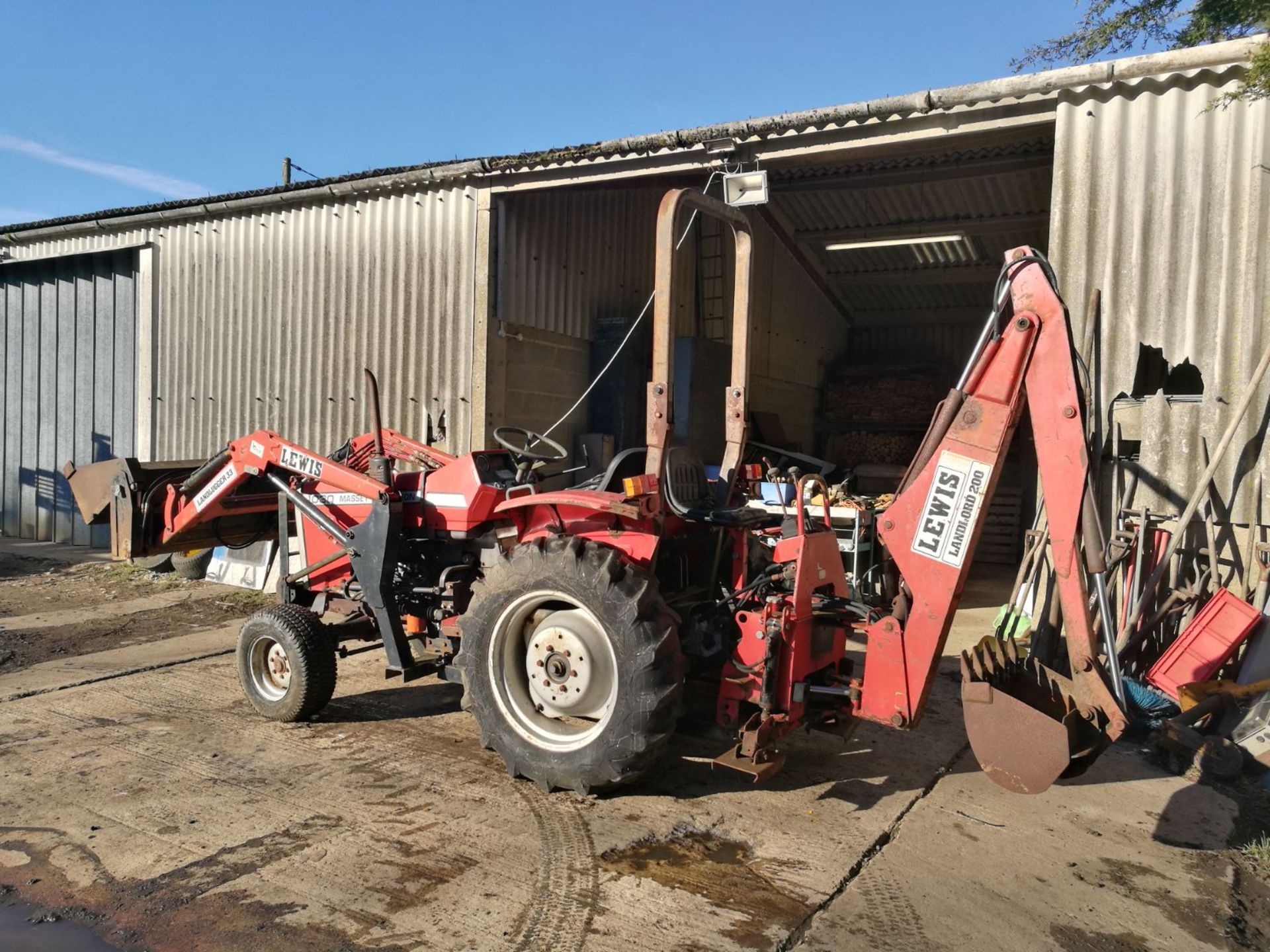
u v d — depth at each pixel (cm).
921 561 340
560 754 367
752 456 1002
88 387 1098
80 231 1058
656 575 423
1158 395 538
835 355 1487
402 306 844
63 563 968
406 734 449
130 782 382
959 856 331
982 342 330
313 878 302
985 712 323
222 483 519
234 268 956
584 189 883
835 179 1026
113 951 261
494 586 382
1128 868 326
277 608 465
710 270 1054
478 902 288
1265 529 504
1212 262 528
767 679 355
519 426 842
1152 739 451
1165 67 527
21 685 526
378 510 435
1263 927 292
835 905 293
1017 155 917
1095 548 314
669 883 303
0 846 325
